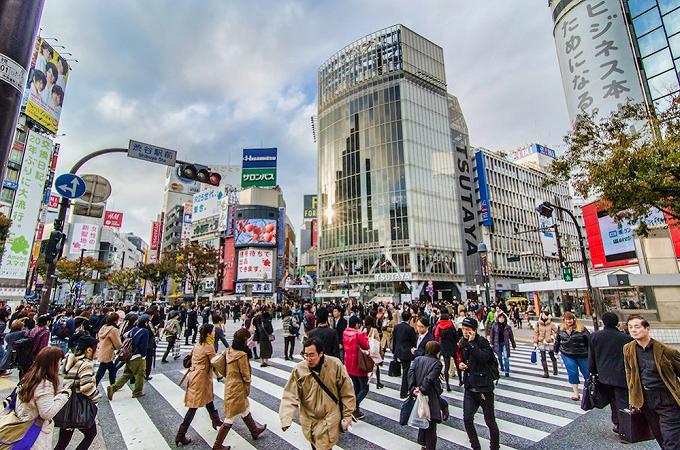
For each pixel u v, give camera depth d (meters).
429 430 4.10
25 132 33.28
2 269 30.59
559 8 25.64
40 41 34.81
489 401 4.15
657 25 20.36
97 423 5.48
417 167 49.72
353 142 53.59
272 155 61.72
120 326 12.45
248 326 11.96
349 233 51.28
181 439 4.64
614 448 4.38
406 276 45.38
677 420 3.40
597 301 17.03
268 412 6.07
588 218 23.75
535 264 59.19
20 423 2.86
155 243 88.06
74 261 46.75
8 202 31.39
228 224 61.09
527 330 20.50
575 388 6.59
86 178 8.59
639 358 3.72
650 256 19.44
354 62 56.31
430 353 4.32
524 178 64.50
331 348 5.86
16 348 6.64
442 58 57.50
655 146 8.20
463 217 52.56
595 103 22.36
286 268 71.31
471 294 49.03
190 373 4.87
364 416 5.84
